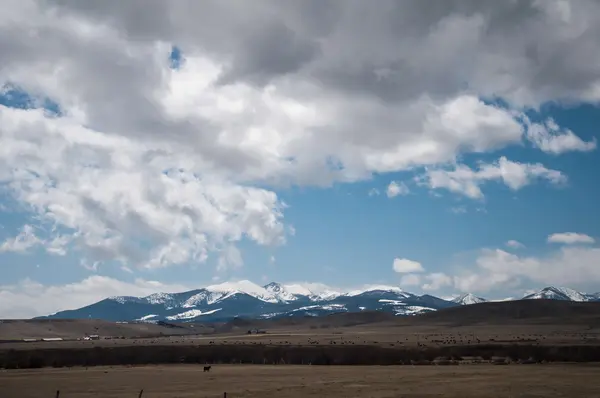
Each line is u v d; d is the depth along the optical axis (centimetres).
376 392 7875
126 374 11612
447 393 7669
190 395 7994
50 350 16325
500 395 7444
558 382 8812
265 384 9244
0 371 13000
